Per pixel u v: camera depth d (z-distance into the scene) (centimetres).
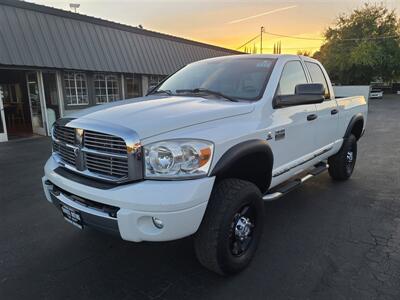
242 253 279
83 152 251
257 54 385
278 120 312
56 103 1146
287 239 334
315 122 386
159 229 222
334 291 251
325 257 300
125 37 1318
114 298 246
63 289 257
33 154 805
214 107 272
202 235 250
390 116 1712
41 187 526
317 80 420
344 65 3719
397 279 265
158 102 293
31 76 1134
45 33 1038
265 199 308
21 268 287
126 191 218
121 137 221
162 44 1501
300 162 364
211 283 263
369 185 517
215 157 237
